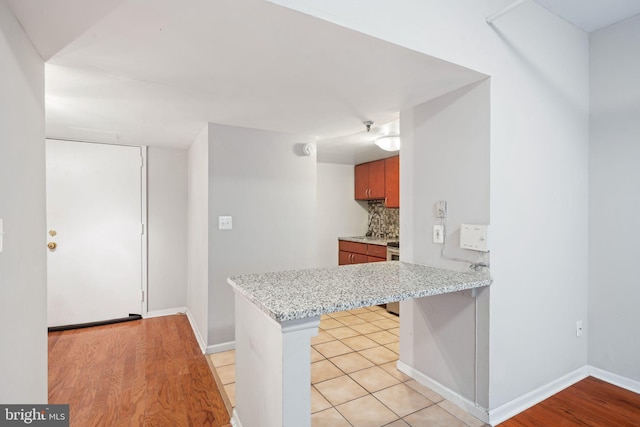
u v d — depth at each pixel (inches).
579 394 82.4
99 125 107.3
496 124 70.8
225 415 73.5
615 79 87.4
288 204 120.1
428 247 84.2
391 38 55.2
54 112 92.4
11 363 42.8
